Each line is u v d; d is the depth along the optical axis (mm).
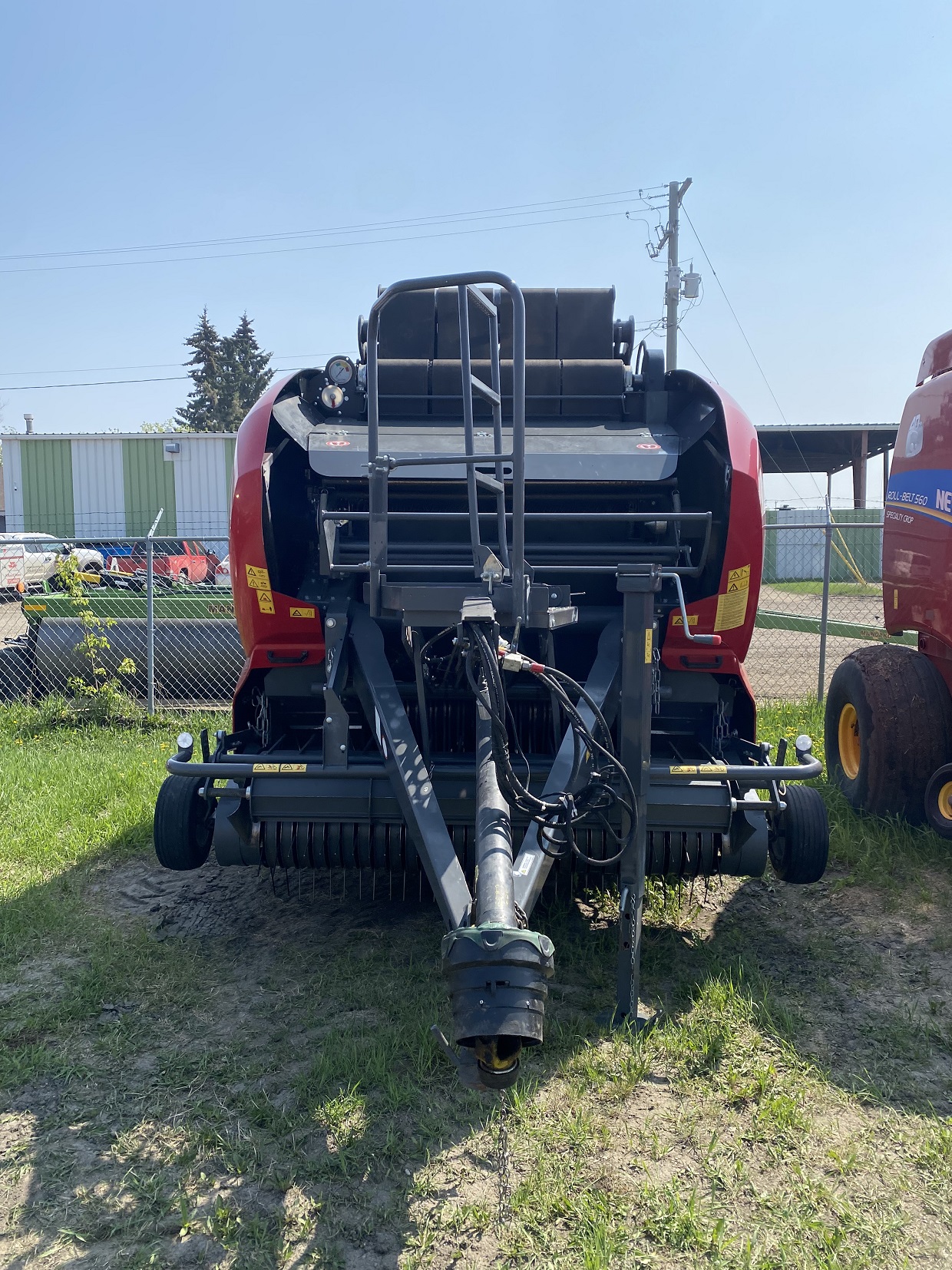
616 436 4273
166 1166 2650
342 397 4355
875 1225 2422
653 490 4203
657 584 3213
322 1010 3457
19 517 25641
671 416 4457
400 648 4422
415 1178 2576
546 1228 2402
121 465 25531
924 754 5277
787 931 4234
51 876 4793
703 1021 3328
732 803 3463
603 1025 3283
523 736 4316
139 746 7406
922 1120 2855
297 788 3553
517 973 2201
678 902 4293
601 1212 2436
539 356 4750
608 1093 2928
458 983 2215
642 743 3248
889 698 5355
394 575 4062
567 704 2980
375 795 3531
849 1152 2666
